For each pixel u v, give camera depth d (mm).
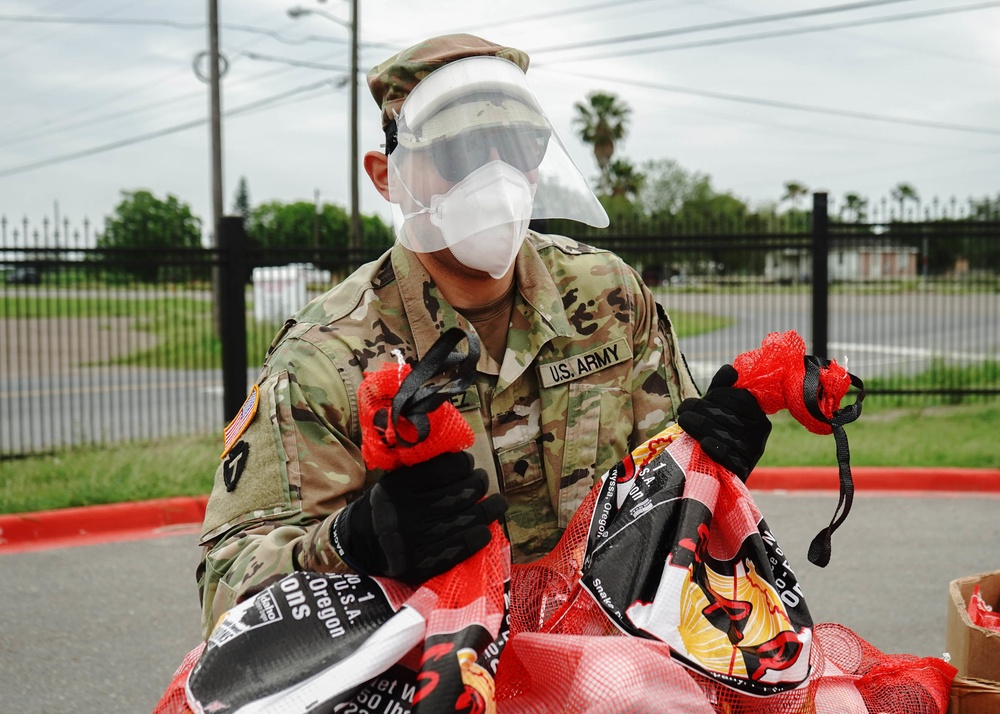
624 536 1428
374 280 1573
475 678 1146
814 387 1390
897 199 8797
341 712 1210
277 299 10570
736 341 14969
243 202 43438
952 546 5211
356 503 1223
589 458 1604
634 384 1691
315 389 1440
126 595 4672
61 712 3412
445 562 1163
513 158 1440
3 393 12664
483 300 1574
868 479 6602
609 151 51250
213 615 1322
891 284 12852
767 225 9680
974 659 1766
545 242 1698
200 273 10125
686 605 1369
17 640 4090
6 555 5395
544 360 1614
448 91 1437
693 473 1456
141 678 3705
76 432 9477
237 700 1161
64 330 18469
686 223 9266
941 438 7645
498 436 1585
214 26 16312
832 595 4461
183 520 6094
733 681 1321
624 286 1688
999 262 11539
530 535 1614
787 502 6211
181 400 11633
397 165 1463
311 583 1230
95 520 5895
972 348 14766
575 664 1254
